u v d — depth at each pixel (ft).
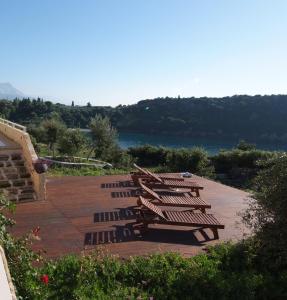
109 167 70.74
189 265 18.98
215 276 17.92
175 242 22.80
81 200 31.22
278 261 19.30
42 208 28.60
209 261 19.69
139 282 17.47
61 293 15.57
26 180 32.24
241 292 17.19
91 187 35.99
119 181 38.93
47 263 17.42
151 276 17.72
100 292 16.05
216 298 16.84
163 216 23.58
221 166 77.20
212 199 34.47
